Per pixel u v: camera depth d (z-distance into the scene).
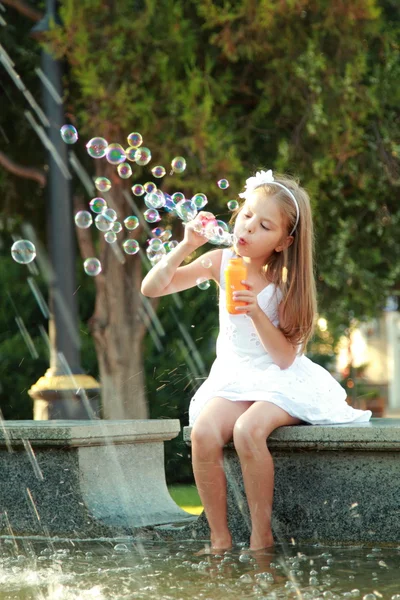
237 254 5.25
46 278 15.14
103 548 5.10
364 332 23.84
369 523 4.86
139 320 12.91
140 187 5.83
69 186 9.76
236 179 10.98
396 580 3.96
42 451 5.69
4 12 12.64
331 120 11.13
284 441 4.90
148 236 13.02
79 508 5.55
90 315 15.21
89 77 10.38
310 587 3.85
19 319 14.81
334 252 12.38
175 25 10.88
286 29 11.02
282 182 5.24
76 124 12.16
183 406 14.24
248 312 4.87
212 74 11.68
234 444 4.76
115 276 12.66
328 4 10.96
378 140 11.91
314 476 5.00
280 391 4.92
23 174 12.29
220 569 4.27
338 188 12.23
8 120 13.43
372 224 12.84
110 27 10.53
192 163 10.73
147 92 10.96
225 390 5.03
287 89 11.24
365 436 4.76
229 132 11.33
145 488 6.14
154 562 4.54
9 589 3.98
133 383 12.80
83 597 3.79
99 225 5.95
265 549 4.73
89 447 5.69
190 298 14.73
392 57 11.88
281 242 5.20
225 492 4.84
